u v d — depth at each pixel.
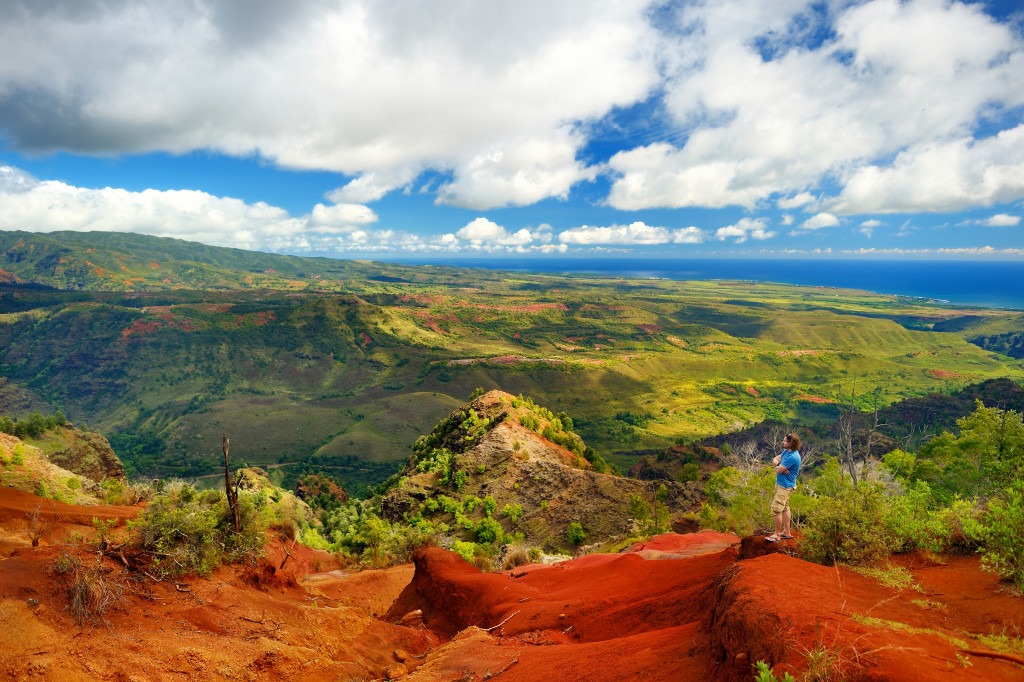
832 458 28.14
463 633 12.03
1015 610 6.31
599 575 14.92
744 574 7.27
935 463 26.78
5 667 6.43
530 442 88.31
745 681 5.48
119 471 86.19
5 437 31.67
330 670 9.79
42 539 13.93
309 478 119.12
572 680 7.68
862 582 7.62
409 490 80.50
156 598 9.38
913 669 4.52
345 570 30.44
